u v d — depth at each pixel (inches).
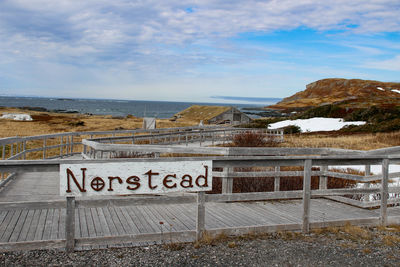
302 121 1852.9
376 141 1051.9
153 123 1063.6
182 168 201.5
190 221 238.7
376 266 184.1
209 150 306.8
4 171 171.3
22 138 432.1
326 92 7411.4
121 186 190.4
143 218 243.9
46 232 208.2
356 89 6830.7
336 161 244.7
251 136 828.0
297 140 1065.5
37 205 178.9
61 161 178.9
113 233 210.8
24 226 218.7
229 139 1000.2
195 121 2758.4
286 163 229.0
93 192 185.3
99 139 486.0
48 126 1996.8
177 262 179.0
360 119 1732.3
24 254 180.5
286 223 233.3
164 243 201.5
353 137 1168.8
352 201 300.8
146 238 195.8
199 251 194.1
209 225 233.8
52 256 179.5
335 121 1777.8
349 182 379.6
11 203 174.4
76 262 173.6
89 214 249.3
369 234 235.3
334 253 199.2
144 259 180.9
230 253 192.9
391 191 268.7
